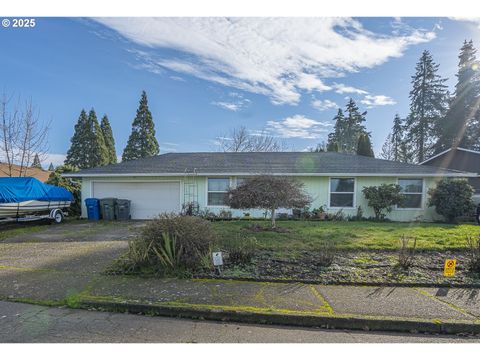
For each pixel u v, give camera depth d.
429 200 12.50
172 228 5.45
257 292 4.20
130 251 5.42
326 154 17.17
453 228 9.73
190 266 5.15
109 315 3.61
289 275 4.92
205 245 5.48
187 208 12.81
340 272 5.07
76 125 36.25
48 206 11.97
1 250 6.97
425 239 7.57
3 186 10.64
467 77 30.92
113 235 9.13
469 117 30.84
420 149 34.06
